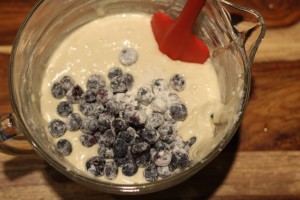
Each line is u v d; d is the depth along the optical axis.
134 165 0.40
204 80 0.44
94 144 0.41
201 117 0.42
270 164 0.45
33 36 0.43
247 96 0.39
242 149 0.45
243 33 0.40
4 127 0.39
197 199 0.44
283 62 0.48
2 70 0.47
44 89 0.44
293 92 0.47
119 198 0.44
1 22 0.49
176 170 0.40
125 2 0.46
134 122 0.40
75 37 0.45
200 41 0.44
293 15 0.50
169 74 0.44
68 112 0.42
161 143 0.41
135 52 0.44
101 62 0.44
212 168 0.44
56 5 0.43
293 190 0.44
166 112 0.42
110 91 0.42
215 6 0.42
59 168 0.37
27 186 0.44
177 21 0.43
